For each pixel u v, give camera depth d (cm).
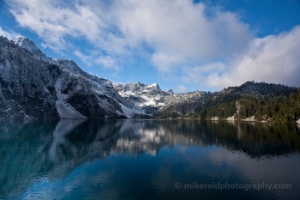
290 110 12950
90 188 2733
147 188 2686
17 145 5603
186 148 5291
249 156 4247
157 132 9444
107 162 4016
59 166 3756
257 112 17388
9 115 15612
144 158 4300
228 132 8562
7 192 2631
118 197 2438
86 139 7025
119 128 11806
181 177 3070
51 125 12188
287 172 3186
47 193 2592
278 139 6169
